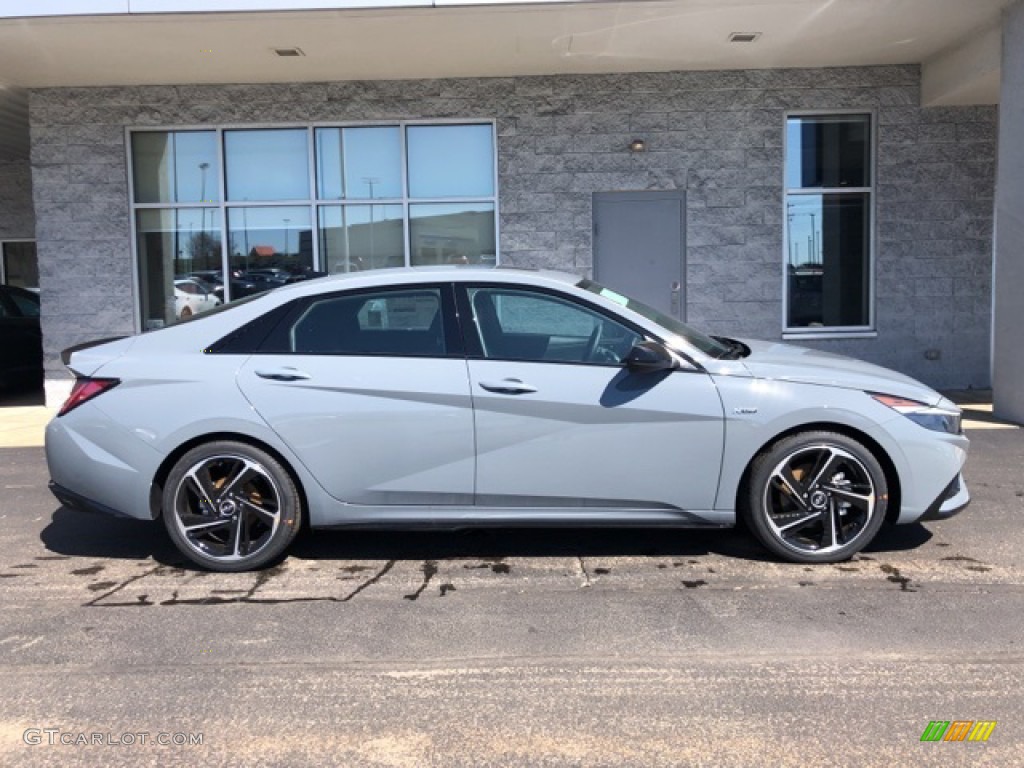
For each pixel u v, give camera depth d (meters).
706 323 10.45
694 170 10.27
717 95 10.18
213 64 9.42
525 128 10.23
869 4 8.03
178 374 4.59
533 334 4.66
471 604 4.30
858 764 2.91
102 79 9.95
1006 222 8.52
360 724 3.20
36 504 6.27
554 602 4.31
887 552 4.95
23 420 9.79
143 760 2.98
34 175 10.32
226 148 10.44
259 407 4.54
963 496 4.75
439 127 10.38
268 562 4.74
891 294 10.49
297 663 3.69
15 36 8.32
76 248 10.41
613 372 4.55
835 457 4.55
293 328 4.69
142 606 4.32
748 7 8.00
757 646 3.79
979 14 8.41
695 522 4.62
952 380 10.60
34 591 4.54
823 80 10.18
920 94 10.21
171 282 10.63
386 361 4.59
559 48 9.09
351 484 4.58
